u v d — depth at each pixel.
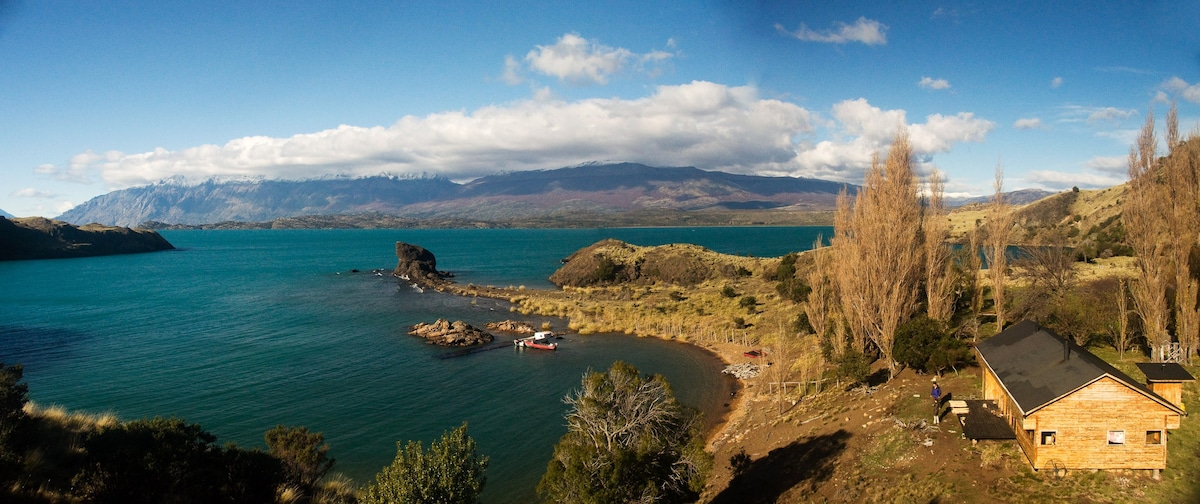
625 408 26.11
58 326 84.19
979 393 33.91
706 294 102.25
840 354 46.22
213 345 71.25
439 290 126.44
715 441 41.78
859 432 33.22
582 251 184.75
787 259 110.75
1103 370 23.25
